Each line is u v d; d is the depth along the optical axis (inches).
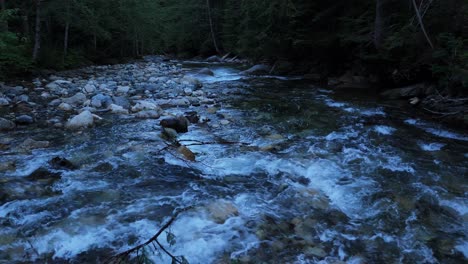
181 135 241.0
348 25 514.6
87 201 146.7
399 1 446.6
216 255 115.9
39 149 202.8
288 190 165.5
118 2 842.2
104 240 120.5
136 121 268.1
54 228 126.3
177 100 342.3
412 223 140.8
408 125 277.1
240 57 1015.6
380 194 163.8
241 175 180.9
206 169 186.9
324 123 280.2
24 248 114.7
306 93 416.8
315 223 138.6
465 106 294.4
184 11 1311.5
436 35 362.9
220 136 242.4
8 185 156.2
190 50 1352.1
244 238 125.8
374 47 467.5
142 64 823.1
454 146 230.5
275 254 118.0
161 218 135.8
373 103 354.0
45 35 638.5
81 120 249.8
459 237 132.0
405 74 401.1
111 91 392.8
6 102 302.4
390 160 204.8
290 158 204.8
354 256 119.3
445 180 179.2
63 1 588.1
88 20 665.6
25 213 135.3
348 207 153.0
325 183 174.7
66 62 615.8
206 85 477.1
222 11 1213.1
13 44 502.0
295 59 645.9
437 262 117.9
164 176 175.2
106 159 192.5
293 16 551.5
